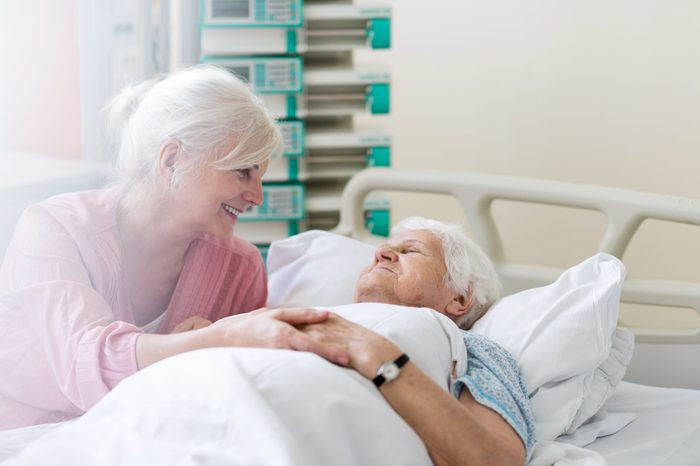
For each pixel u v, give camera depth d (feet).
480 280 5.90
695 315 10.18
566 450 4.92
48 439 4.23
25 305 5.38
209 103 5.47
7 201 6.60
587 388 5.45
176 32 9.49
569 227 10.43
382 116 10.74
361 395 4.15
